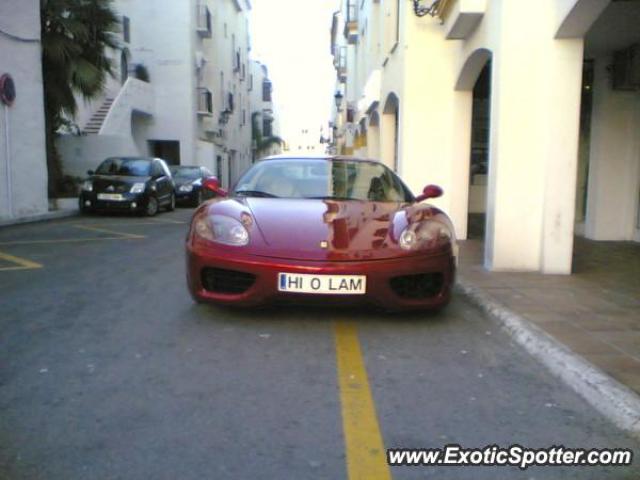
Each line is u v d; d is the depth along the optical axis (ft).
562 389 11.28
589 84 32.30
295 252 14.17
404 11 32.12
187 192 61.87
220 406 10.30
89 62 48.67
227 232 14.84
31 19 41.24
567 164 21.13
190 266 15.05
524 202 21.66
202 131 93.97
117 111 70.18
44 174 44.01
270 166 19.52
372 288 14.07
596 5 18.81
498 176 21.53
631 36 25.84
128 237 33.94
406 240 14.74
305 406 10.35
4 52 39.01
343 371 12.03
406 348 13.55
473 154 48.52
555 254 21.53
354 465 8.43
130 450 8.73
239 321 15.44
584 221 33.09
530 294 18.17
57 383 11.25
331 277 13.89
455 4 25.07
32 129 42.32
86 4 48.37
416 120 32.12
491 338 14.44
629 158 30.68
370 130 54.80
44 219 43.27
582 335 13.85
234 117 123.85
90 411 10.04
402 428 9.58
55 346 13.42
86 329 14.75
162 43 84.64
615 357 12.27
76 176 59.52
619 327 14.56
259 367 12.19
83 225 40.52
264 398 10.66
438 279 15.08
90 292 18.95
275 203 16.60
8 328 14.83
